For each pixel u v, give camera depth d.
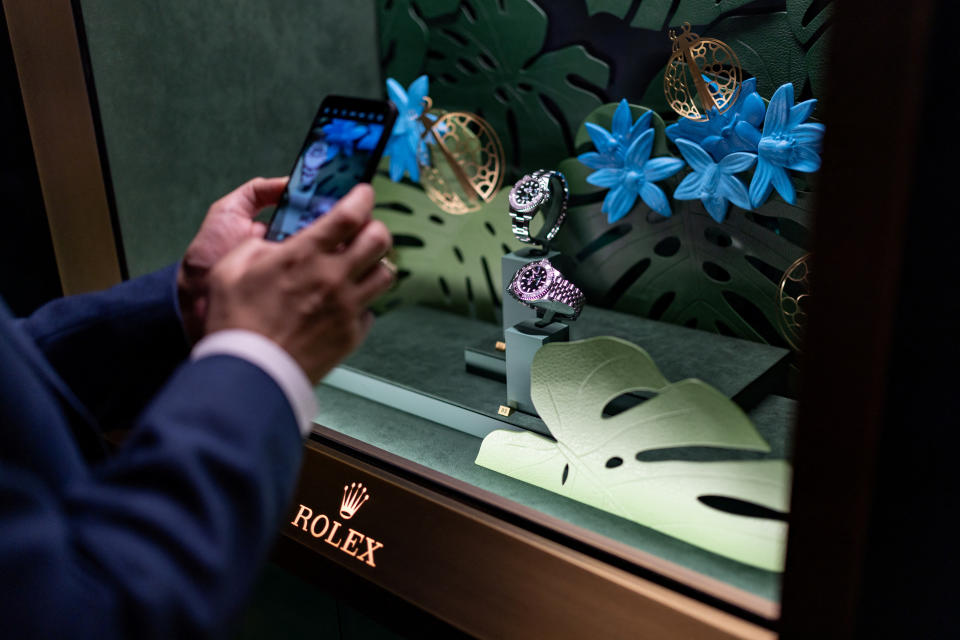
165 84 1.02
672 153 1.00
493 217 1.23
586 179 1.10
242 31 1.09
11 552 0.24
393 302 1.42
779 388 0.96
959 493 0.46
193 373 0.30
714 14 0.91
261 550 0.29
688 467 0.70
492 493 0.79
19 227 1.02
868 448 0.46
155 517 0.26
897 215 0.42
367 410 1.04
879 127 0.41
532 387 0.80
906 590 0.49
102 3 0.94
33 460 0.27
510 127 1.18
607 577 0.66
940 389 0.44
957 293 0.42
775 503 0.66
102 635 0.25
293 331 0.33
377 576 0.80
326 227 0.33
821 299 0.46
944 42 0.39
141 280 0.55
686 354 0.97
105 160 0.97
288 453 0.31
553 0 1.06
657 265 1.07
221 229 0.60
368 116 0.56
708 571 0.67
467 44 1.18
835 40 0.42
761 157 0.90
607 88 1.05
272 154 1.17
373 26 1.29
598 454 0.77
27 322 0.53
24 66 0.94
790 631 0.54
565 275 1.02
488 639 0.72
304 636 0.91
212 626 0.27
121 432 0.94
